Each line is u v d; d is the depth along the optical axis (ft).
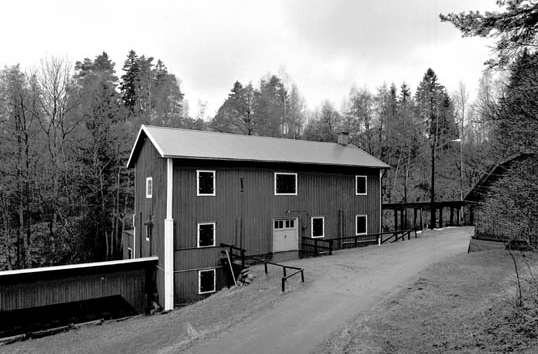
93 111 97.76
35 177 87.25
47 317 53.98
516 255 50.62
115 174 101.14
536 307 26.08
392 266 56.08
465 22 23.73
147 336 42.22
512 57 24.41
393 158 146.30
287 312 38.27
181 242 60.13
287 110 158.92
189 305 56.39
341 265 58.65
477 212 57.16
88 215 94.58
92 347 43.27
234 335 33.12
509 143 25.68
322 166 77.36
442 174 139.54
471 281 42.01
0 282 50.03
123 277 60.23
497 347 22.35
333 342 29.22
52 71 92.89
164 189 61.05
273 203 70.33
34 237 94.53
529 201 24.85
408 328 29.96
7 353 45.55
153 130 67.46
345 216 80.12
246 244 66.64
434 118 152.25
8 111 88.94
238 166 66.49
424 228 105.91
